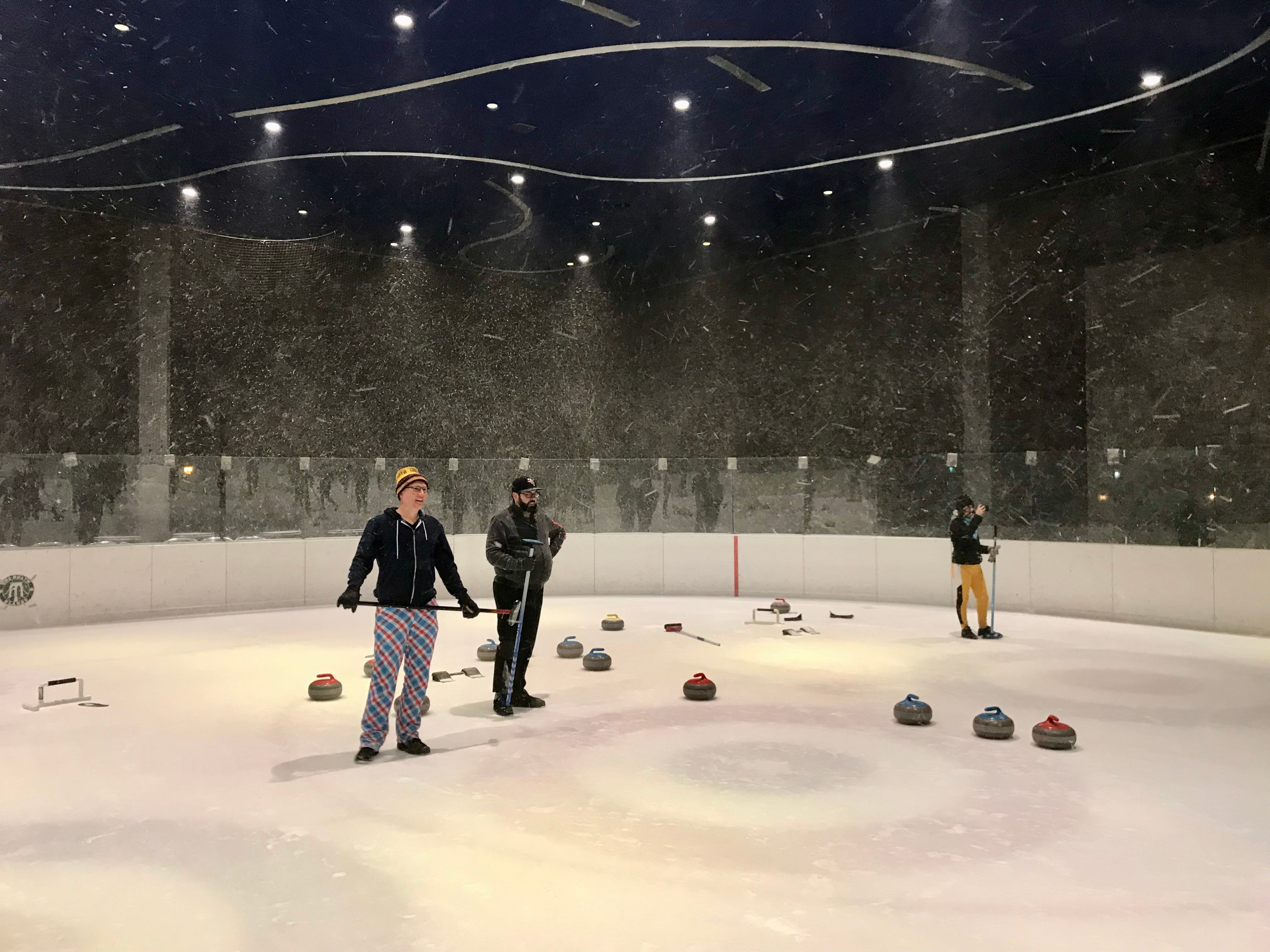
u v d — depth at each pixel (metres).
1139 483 11.11
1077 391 12.49
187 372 13.52
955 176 12.40
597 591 14.53
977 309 13.60
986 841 3.83
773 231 14.76
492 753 5.26
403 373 15.21
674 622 11.16
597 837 3.88
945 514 12.93
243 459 12.79
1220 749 5.36
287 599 12.80
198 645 9.48
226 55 9.18
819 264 15.47
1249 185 10.91
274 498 13.02
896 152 11.60
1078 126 10.73
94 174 11.99
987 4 8.20
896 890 3.32
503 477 14.71
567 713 6.29
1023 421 13.08
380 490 13.95
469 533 14.55
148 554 11.74
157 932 2.98
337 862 3.59
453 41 8.91
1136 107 10.26
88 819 4.12
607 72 9.52
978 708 6.49
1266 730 5.83
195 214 13.40
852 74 9.54
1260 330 10.77
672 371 16.69
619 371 16.69
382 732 5.12
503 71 9.50
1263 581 9.80
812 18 8.38
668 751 5.30
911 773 4.86
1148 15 8.39
